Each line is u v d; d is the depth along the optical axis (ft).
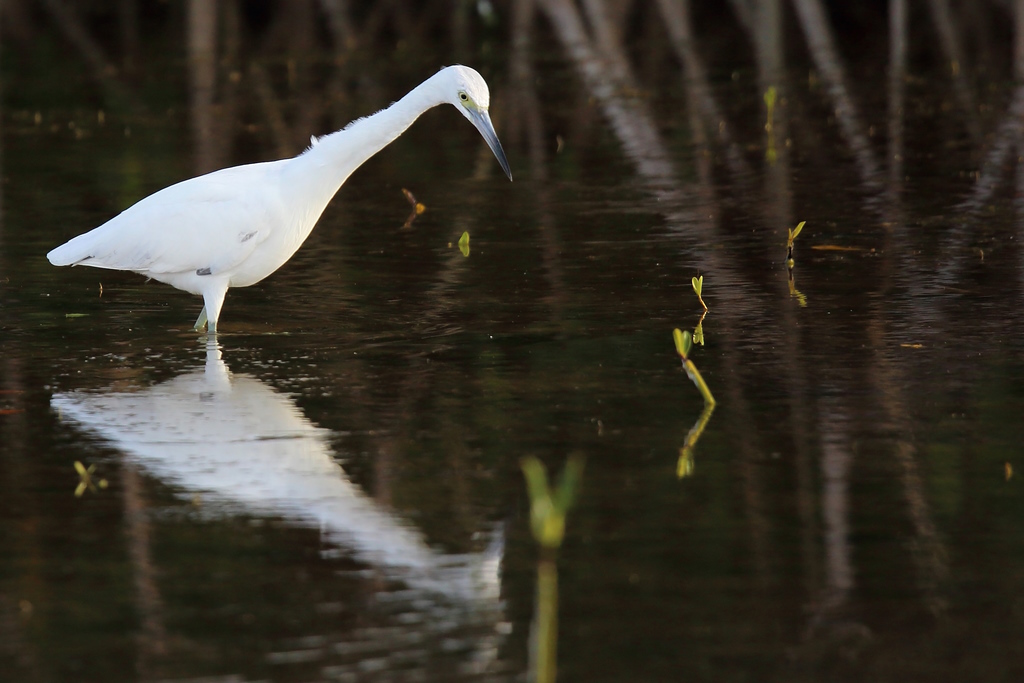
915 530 25.50
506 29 118.32
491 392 34.06
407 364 36.52
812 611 22.52
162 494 27.86
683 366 35.68
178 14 123.75
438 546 25.36
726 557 24.53
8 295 44.09
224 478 28.71
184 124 78.43
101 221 54.49
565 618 22.49
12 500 27.45
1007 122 74.02
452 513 26.81
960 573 23.75
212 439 30.91
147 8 124.16
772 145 70.85
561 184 62.69
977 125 73.77
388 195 61.05
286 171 39.65
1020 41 96.73
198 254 38.91
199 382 35.14
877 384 33.94
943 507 26.48
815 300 42.11
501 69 98.68
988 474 28.02
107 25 120.37
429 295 43.68
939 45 104.63
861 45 106.73
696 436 30.63
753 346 37.50
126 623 22.40
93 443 30.71
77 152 70.49
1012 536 25.11
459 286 44.78
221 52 107.55
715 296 42.91
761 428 31.04
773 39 103.40
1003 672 20.56
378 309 42.09
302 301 43.24
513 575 24.14
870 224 52.75
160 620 22.52
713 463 28.99
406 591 23.62
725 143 71.82
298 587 23.75
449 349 37.83
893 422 31.19
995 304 41.01
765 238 50.90
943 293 42.42
